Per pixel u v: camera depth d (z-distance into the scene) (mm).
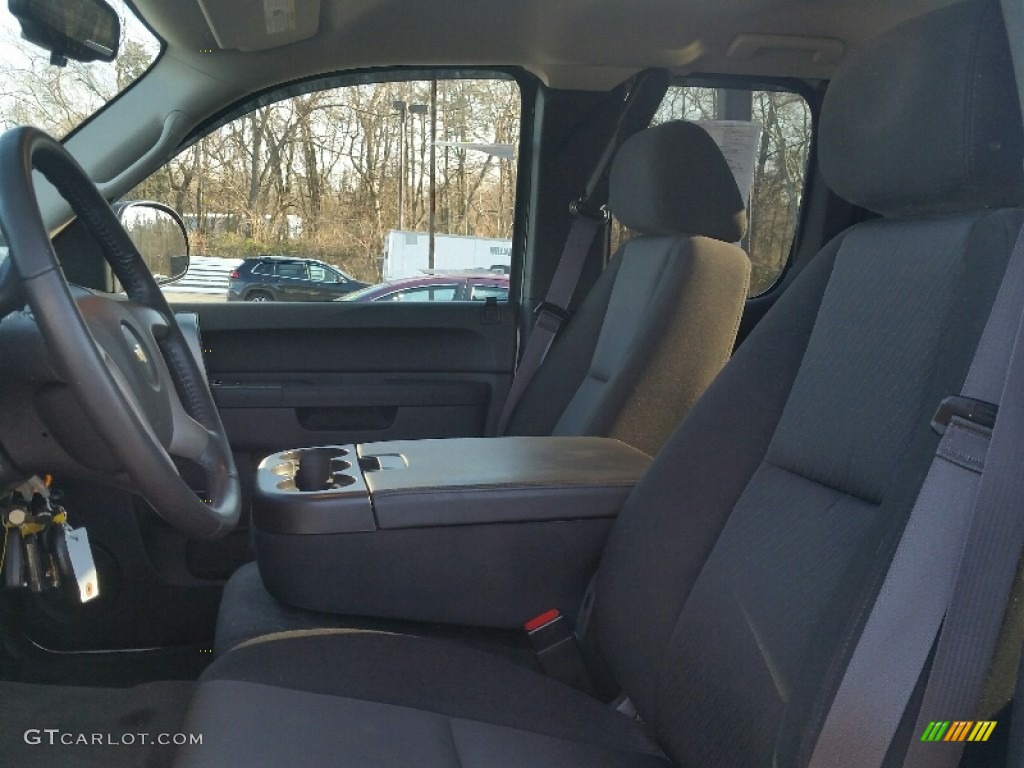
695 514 1227
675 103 2539
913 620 792
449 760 1036
